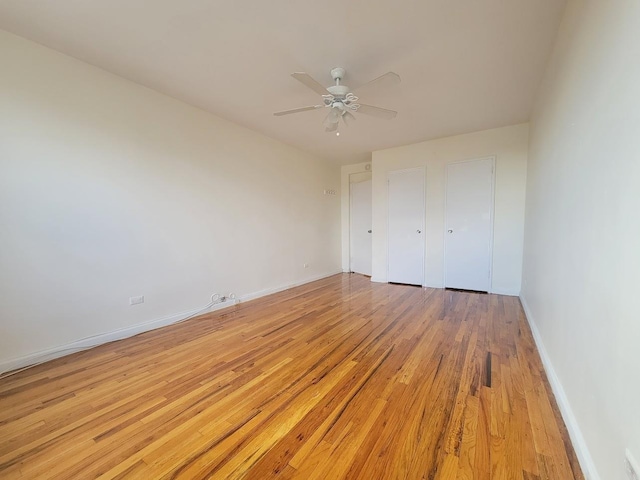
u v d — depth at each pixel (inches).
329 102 98.9
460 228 178.1
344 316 132.7
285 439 56.7
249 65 98.2
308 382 77.1
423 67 98.8
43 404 68.6
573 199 62.5
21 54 85.1
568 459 50.5
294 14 74.1
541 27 79.0
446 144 178.9
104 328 104.5
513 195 161.2
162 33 82.2
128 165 110.0
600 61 48.6
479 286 174.9
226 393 72.6
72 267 96.6
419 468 49.1
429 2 70.2
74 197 96.6
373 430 58.7
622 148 39.0
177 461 51.7
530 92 117.3
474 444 54.2
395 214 201.6
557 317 73.4
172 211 125.0
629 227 36.2
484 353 92.4
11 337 84.9
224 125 146.7
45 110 89.9
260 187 169.9
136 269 113.3
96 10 73.4
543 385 73.7
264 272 174.1
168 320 123.9
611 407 39.8
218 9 72.6
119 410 66.2
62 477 48.6
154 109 117.2
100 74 101.3
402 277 202.4
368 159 232.4
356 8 72.0
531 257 124.7
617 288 39.2
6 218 83.7
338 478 47.6
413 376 79.0
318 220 224.8
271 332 114.0
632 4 36.8
